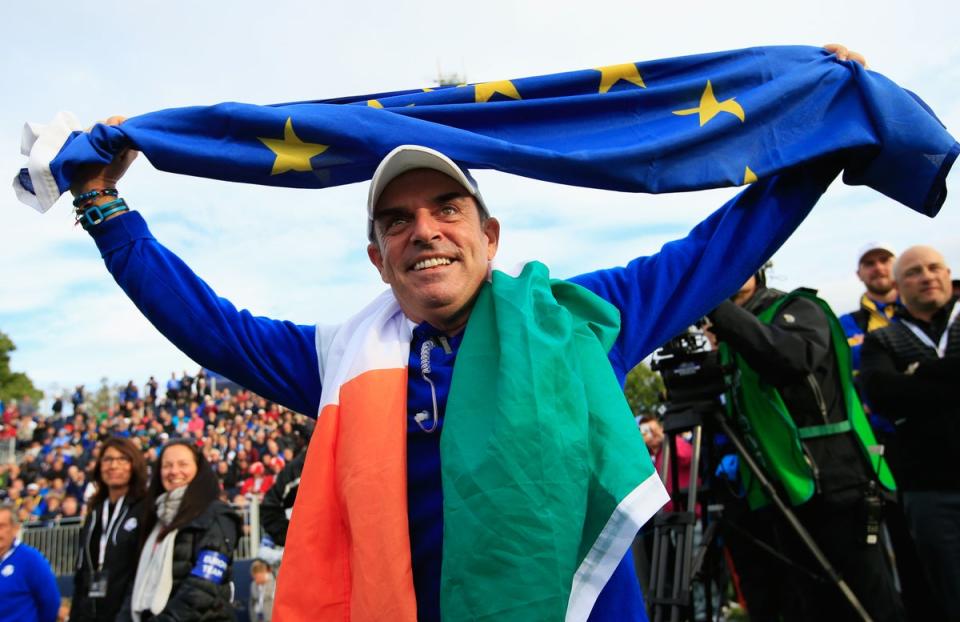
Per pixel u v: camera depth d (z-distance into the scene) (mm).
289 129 2170
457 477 1620
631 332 2039
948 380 3768
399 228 1924
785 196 2340
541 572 1514
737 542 4301
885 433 4910
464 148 2152
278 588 1754
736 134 2363
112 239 2096
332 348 2068
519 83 2416
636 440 1688
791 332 3590
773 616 4191
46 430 24750
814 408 3680
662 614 3283
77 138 2139
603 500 1622
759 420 3758
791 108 2424
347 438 1803
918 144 2355
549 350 1716
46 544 10977
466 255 1911
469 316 1929
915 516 3889
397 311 2027
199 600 3578
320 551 1757
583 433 1656
